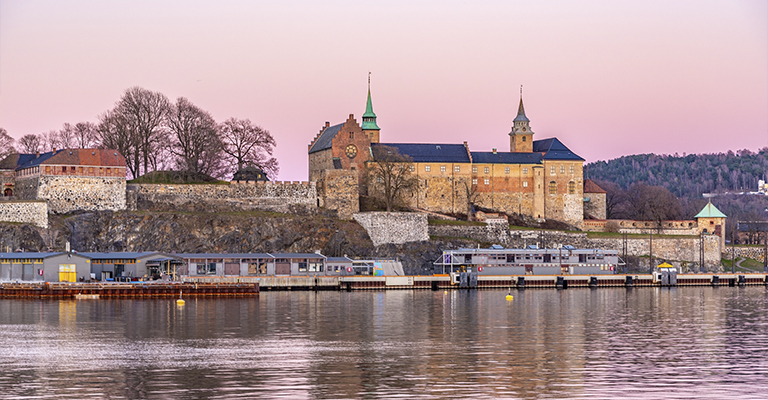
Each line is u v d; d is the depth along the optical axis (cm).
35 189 17600
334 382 7188
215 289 15200
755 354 8706
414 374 7556
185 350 8806
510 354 8669
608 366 7981
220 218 17975
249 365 7950
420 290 17275
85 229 17100
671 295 16400
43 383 7088
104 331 10206
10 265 15188
